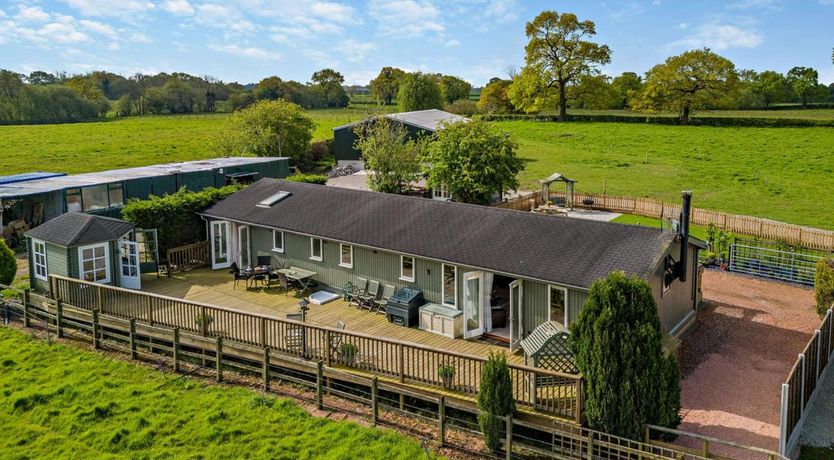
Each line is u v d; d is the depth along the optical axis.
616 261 17.28
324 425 14.50
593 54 95.19
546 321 17.33
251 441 13.74
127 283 23.50
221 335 17.92
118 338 19.84
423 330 19.83
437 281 20.28
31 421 14.71
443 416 13.66
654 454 11.75
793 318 22.14
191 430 14.21
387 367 15.80
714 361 18.56
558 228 19.55
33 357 18.27
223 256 27.11
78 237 21.69
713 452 13.52
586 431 13.31
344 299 22.70
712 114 100.38
